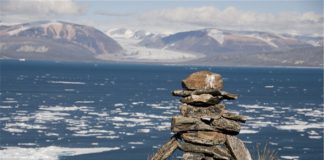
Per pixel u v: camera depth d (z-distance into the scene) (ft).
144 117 295.28
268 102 422.82
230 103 401.49
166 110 338.13
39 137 217.97
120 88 581.12
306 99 465.06
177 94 29.14
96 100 412.98
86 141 211.61
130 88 583.58
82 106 358.43
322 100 457.68
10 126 247.29
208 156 28.37
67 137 220.02
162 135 230.27
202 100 28.37
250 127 255.09
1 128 239.91
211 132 28.45
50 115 297.33
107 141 212.43
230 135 28.58
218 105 28.73
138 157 181.16
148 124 264.93
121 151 192.13
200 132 28.50
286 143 210.79
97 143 207.51
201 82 28.84
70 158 177.99
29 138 214.69
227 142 28.32
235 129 28.32
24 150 188.75
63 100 406.41
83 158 178.19
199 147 28.37
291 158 181.78
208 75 28.94
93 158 178.40
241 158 27.99
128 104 380.37
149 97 456.45
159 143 210.59
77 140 213.25
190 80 29.01
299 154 189.47
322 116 319.06
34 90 513.04
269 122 278.67
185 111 28.76
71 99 417.69
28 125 252.83
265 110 350.02
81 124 260.83
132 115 304.71
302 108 373.20
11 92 477.36
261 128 253.03
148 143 209.87
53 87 568.82
